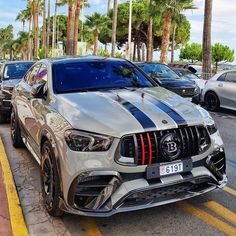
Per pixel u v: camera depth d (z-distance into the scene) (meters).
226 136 8.78
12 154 7.20
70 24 38.22
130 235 4.10
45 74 5.66
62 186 4.05
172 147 4.00
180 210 4.63
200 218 4.43
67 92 5.10
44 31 56.66
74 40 40.25
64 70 5.51
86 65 5.69
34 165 6.55
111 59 6.09
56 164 4.15
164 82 12.04
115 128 3.90
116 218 4.46
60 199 4.13
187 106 4.58
